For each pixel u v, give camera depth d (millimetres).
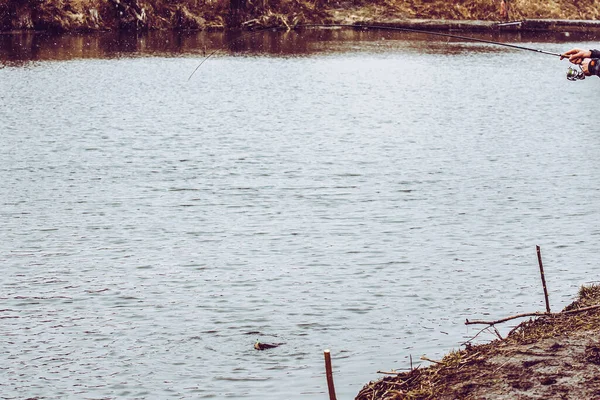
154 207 21047
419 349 12344
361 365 11852
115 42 64125
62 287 15305
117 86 45531
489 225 19234
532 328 10656
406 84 47969
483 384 9188
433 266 16250
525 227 19031
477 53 64438
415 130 33375
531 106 40281
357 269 16156
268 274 15922
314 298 14586
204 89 45281
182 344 12766
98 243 18000
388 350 12336
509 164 26500
